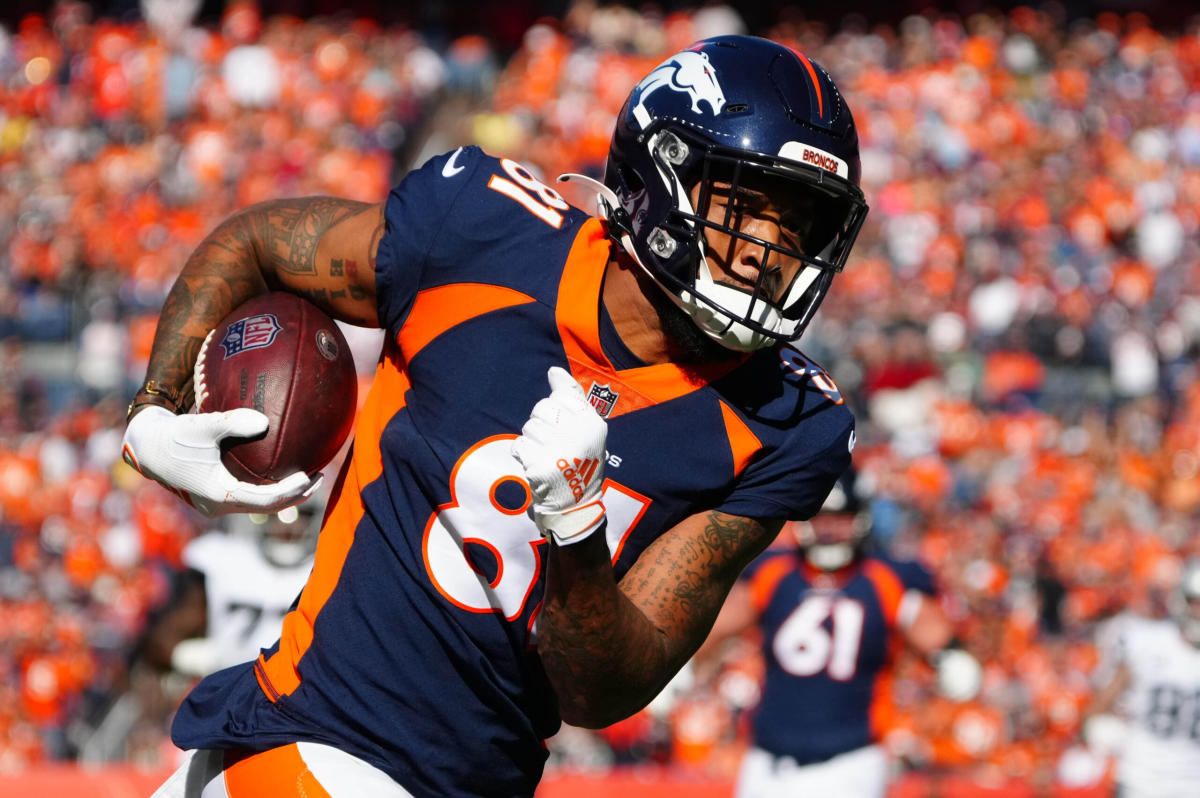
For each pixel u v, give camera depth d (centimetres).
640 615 727
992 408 4538
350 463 841
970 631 3288
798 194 772
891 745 2469
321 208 857
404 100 6391
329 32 6912
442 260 791
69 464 4106
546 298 775
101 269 5097
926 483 4050
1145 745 2248
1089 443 4309
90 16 6988
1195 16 7925
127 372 4594
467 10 7569
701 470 777
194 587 1755
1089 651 3341
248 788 789
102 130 6122
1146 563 3712
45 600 3494
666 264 752
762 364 802
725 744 3038
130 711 2950
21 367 4688
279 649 820
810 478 800
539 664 785
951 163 6141
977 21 7550
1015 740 3066
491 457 766
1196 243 5844
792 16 7969
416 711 780
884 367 4459
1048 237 5569
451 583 771
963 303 4978
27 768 2908
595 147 5953
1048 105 6819
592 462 684
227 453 809
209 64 6412
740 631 2055
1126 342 4797
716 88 765
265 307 851
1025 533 3847
